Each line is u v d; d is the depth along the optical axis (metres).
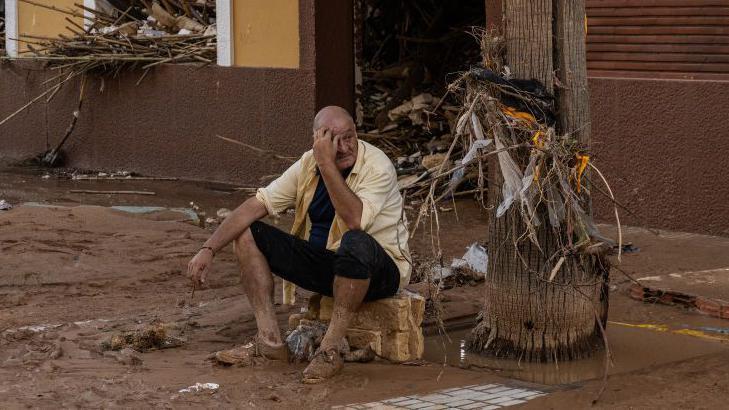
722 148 15.06
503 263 9.68
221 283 13.21
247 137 21.69
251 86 21.44
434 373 9.16
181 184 22.42
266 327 9.43
